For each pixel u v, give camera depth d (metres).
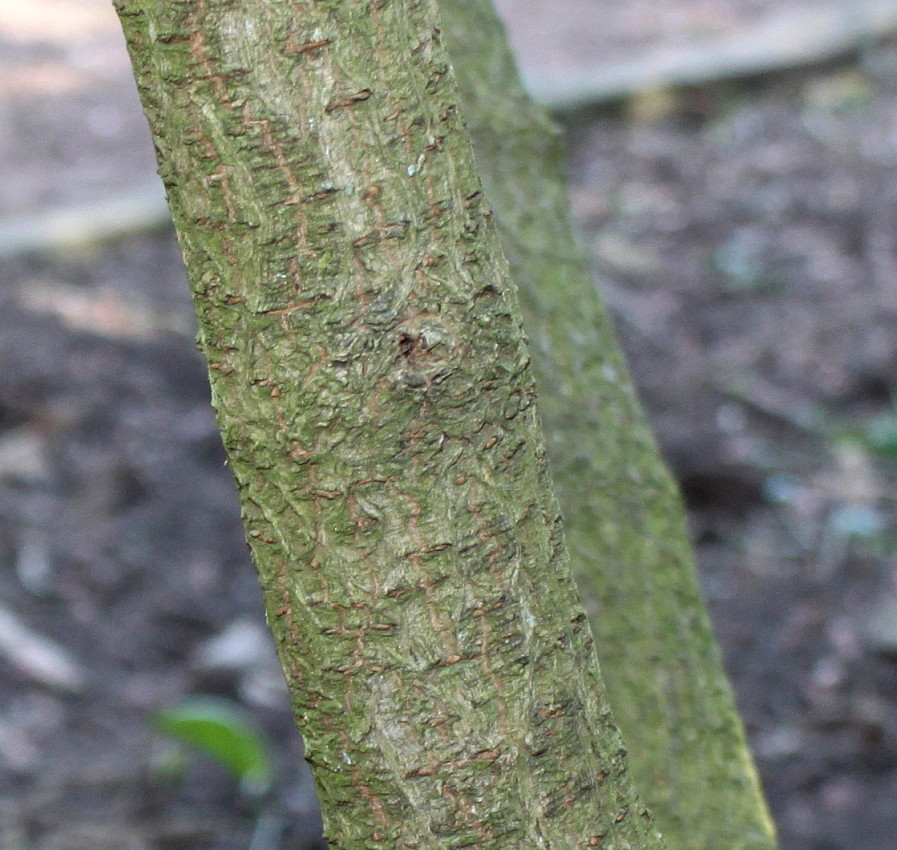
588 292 1.49
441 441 0.76
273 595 0.80
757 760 3.07
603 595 1.42
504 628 0.79
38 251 5.40
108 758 2.95
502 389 0.78
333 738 0.81
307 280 0.74
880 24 7.69
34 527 3.73
